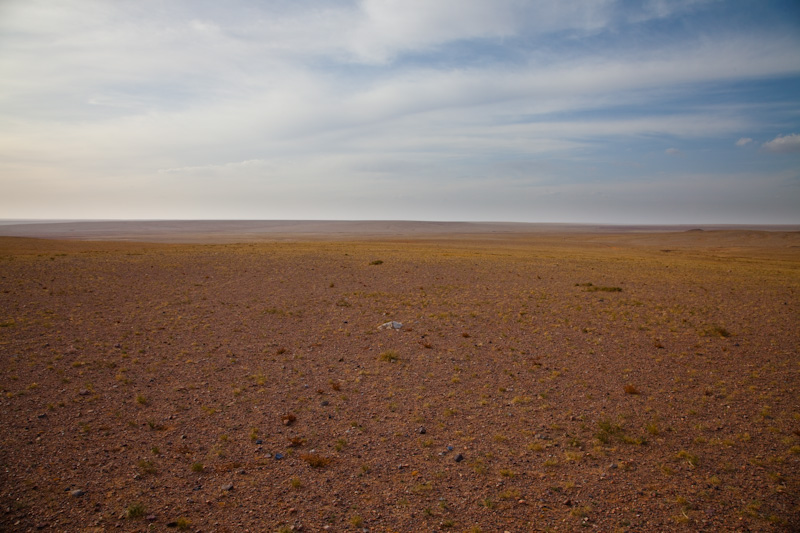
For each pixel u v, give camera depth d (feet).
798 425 35.06
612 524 22.81
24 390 37.99
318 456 28.94
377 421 34.78
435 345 56.08
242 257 138.00
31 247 172.24
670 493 25.82
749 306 80.64
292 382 42.68
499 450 30.66
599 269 133.18
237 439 31.24
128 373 43.45
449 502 24.50
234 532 21.47
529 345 56.70
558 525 22.65
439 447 30.91
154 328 59.52
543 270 127.34
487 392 41.39
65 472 26.23
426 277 110.42
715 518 23.38
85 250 163.84
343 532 21.71
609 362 50.47
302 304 77.66
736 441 32.50
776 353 53.83
